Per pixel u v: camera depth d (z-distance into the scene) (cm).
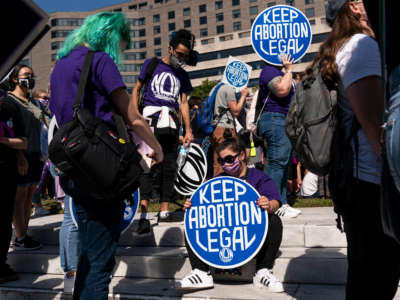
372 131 141
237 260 289
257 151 516
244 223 293
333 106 170
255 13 8981
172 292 290
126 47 232
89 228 203
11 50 128
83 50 213
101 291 199
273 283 280
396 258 153
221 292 283
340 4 168
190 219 304
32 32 128
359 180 154
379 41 130
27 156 400
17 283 343
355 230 158
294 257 298
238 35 7475
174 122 387
